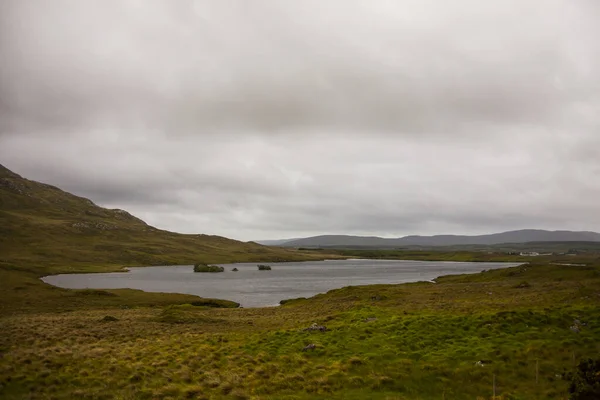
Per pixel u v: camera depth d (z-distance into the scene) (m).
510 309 44.72
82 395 24.84
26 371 29.11
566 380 25.22
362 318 45.53
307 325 46.09
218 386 26.67
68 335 43.94
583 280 76.75
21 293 97.19
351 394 25.06
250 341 38.91
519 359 29.05
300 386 26.50
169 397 24.67
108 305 86.88
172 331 48.97
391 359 30.50
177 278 190.25
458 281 114.94
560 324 35.97
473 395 24.80
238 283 162.50
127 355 34.25
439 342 33.50
